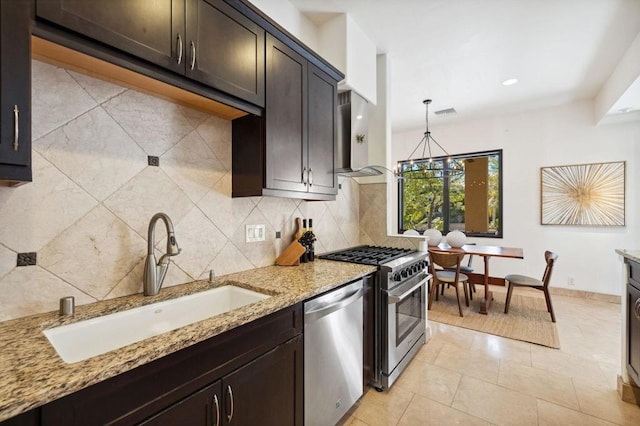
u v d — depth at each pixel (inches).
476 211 198.1
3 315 39.9
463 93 152.9
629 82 110.5
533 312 142.7
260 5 76.9
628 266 75.5
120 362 29.5
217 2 52.6
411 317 95.4
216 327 38.4
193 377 36.6
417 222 227.1
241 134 67.3
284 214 85.2
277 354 49.1
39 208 42.8
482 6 87.0
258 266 76.8
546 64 122.4
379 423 68.3
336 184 85.5
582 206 166.1
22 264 41.3
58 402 26.1
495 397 77.6
